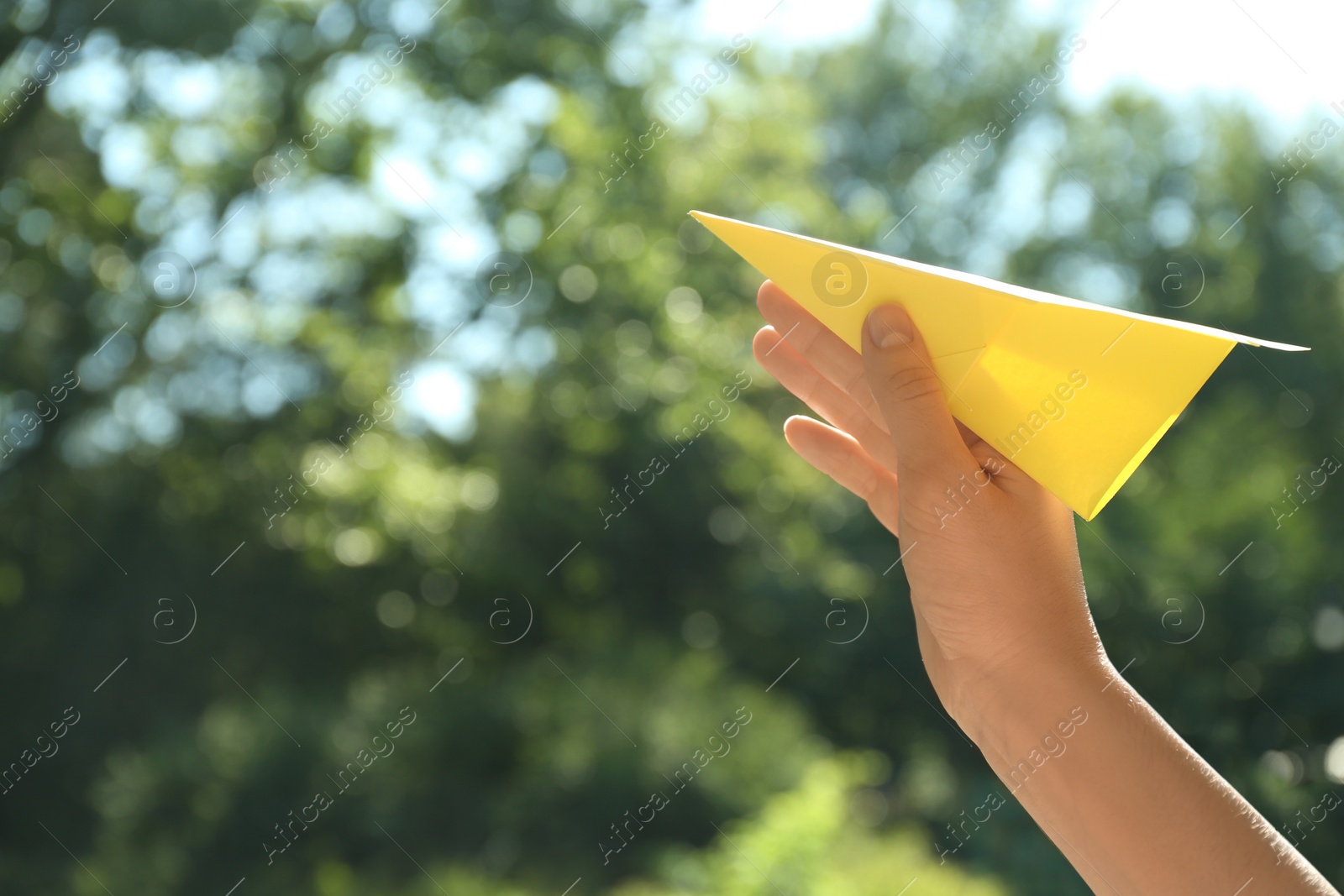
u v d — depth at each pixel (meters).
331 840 8.52
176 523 11.14
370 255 10.83
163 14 9.27
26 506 10.57
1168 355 0.90
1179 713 8.72
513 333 11.35
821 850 6.49
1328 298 13.36
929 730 12.17
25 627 10.66
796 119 12.59
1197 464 11.50
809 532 13.45
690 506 13.33
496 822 8.49
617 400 11.68
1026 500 1.00
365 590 12.05
